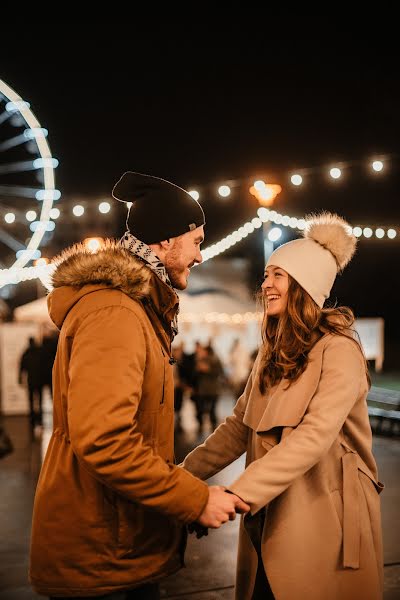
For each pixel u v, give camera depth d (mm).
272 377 2523
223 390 16109
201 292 15391
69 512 1991
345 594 2320
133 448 1861
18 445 9602
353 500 2375
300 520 2324
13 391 12961
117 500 2002
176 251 2238
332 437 2309
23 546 4996
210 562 4617
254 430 2525
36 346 11539
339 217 2656
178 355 12961
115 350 1902
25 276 10422
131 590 2074
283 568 2297
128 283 2020
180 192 2240
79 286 2082
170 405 2158
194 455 2750
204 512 1974
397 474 7457
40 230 10328
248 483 2180
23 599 3934
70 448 2027
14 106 10562
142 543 2043
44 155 10516
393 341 33000
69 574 1980
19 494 6648
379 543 2449
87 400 1856
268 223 9844
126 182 2238
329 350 2422
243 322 15578
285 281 2523
